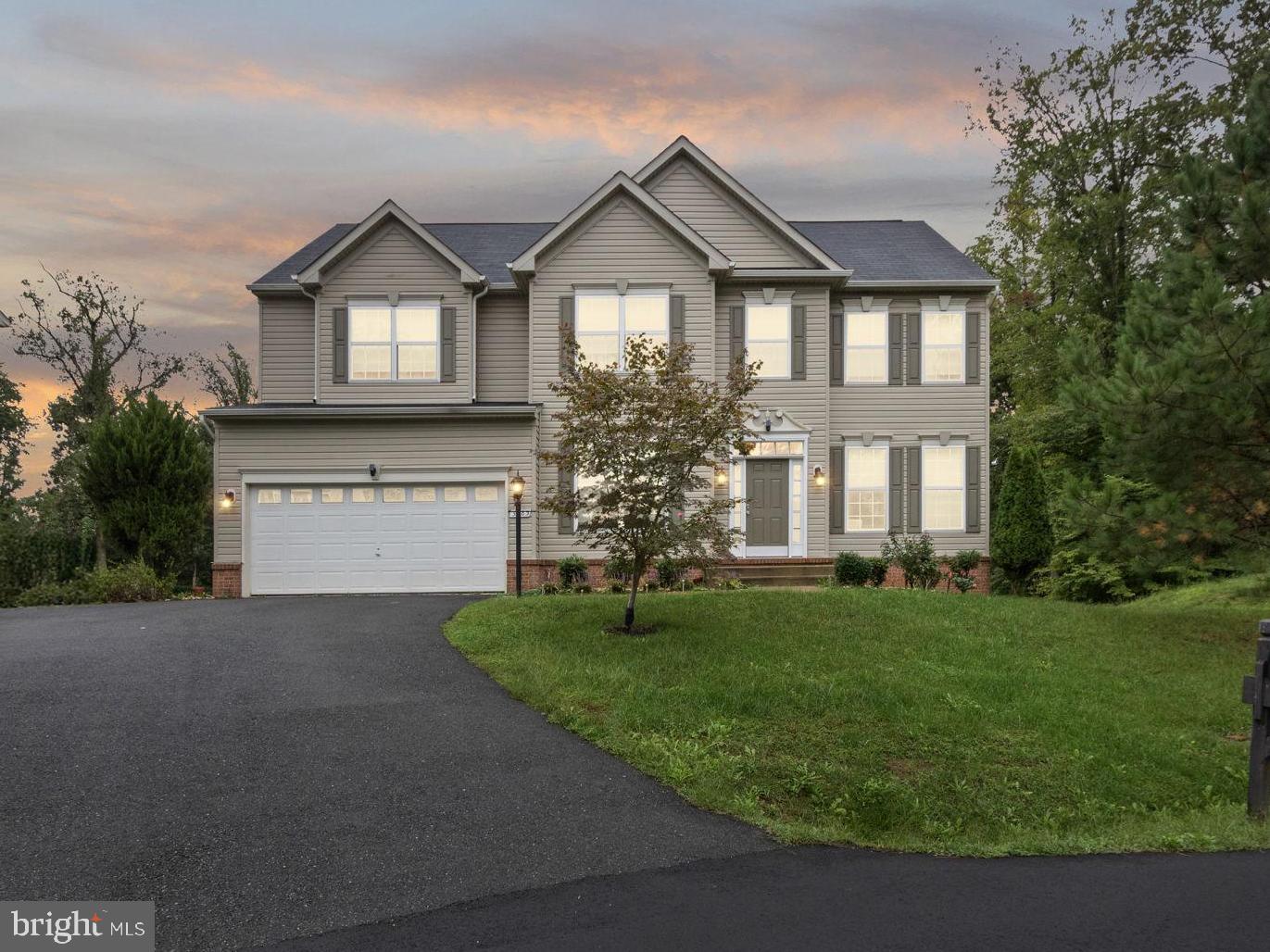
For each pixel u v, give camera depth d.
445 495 17.52
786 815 5.48
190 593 18.34
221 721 6.80
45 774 5.65
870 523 18.88
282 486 17.31
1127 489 14.82
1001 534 17.77
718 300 18.55
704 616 10.48
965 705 7.41
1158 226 24.27
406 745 6.32
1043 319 26.47
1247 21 23.14
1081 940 3.60
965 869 4.55
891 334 19.06
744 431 9.83
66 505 24.06
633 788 5.62
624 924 3.79
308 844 4.68
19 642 9.91
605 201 18.03
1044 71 26.81
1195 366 9.34
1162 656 9.49
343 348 18.28
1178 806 6.12
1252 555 9.94
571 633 9.72
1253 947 3.53
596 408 9.60
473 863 4.48
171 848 4.61
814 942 3.59
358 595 17.11
